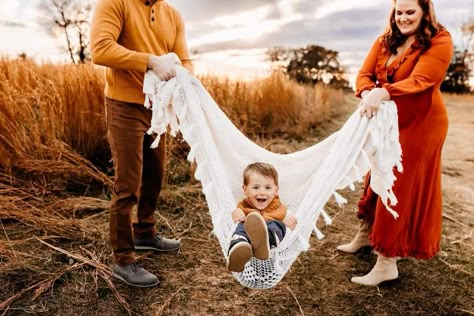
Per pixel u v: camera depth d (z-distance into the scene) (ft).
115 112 8.13
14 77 14.84
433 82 7.88
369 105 7.55
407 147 8.28
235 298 8.65
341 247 10.80
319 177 7.66
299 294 8.89
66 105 13.87
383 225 8.65
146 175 9.55
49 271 9.07
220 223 7.38
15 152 12.34
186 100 7.84
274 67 29.30
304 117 27.12
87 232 10.76
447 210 14.12
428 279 9.54
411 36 8.26
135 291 8.66
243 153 8.62
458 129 34.73
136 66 7.54
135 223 10.09
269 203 8.16
